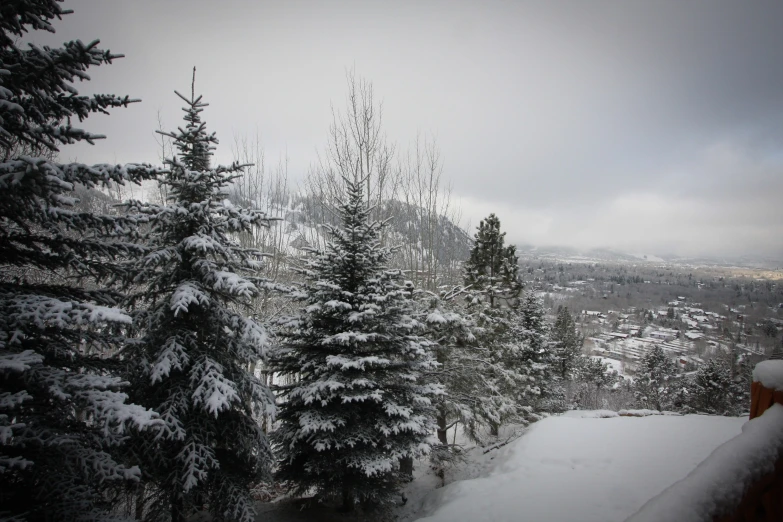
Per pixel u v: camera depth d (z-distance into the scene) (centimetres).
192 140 742
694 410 2820
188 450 662
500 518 595
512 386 1614
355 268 934
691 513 118
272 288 801
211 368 692
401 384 959
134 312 691
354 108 1612
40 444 427
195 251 724
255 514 714
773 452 154
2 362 351
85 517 431
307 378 902
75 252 516
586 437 881
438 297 1251
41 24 406
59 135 411
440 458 1084
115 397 433
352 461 828
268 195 2112
